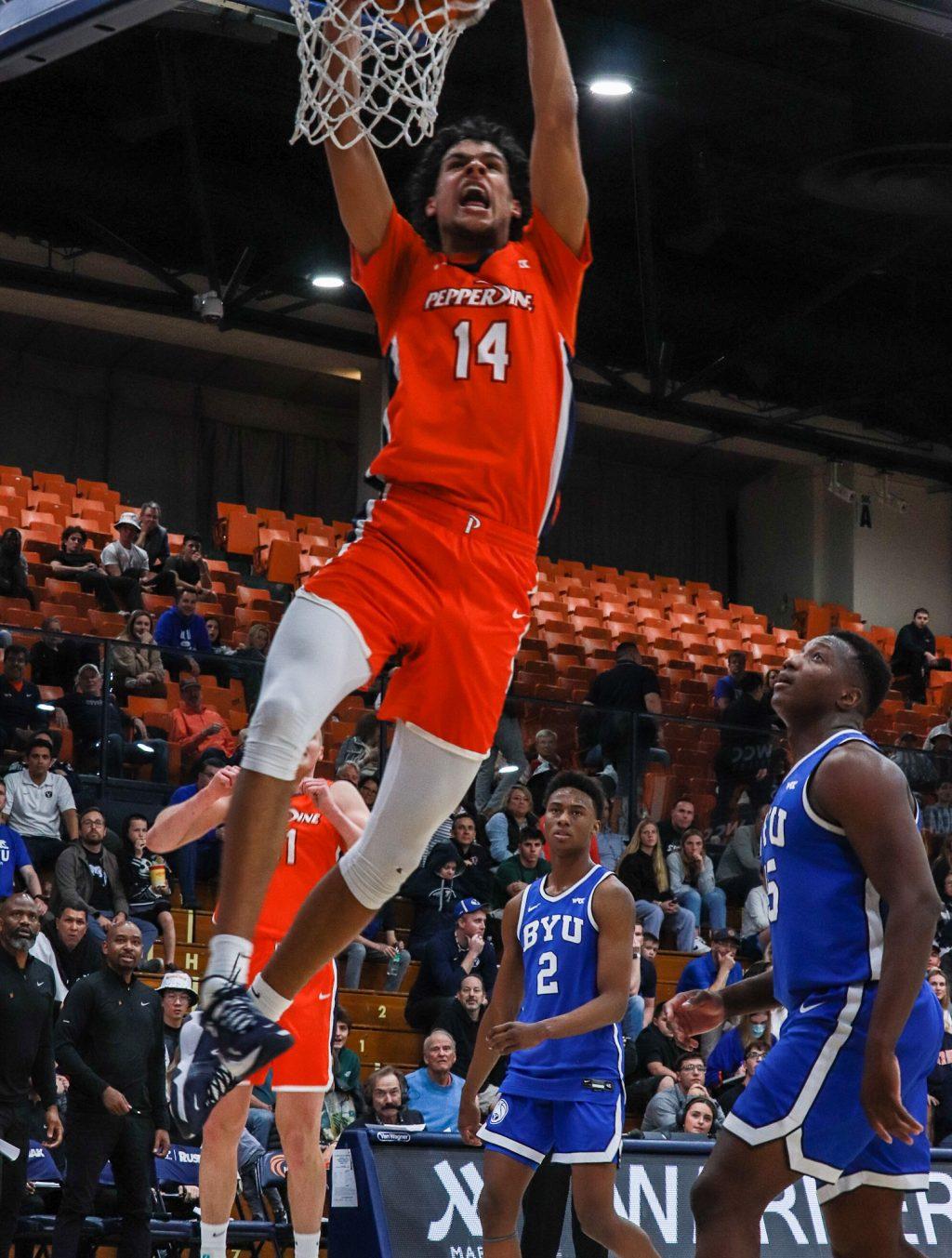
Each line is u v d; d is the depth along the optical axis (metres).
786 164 20.38
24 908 7.76
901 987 3.48
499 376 3.12
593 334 21.89
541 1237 6.17
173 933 11.13
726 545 28.41
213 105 18.97
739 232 22.19
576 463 27.42
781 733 14.42
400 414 3.12
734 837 14.09
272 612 19.19
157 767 12.55
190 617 15.51
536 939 5.95
